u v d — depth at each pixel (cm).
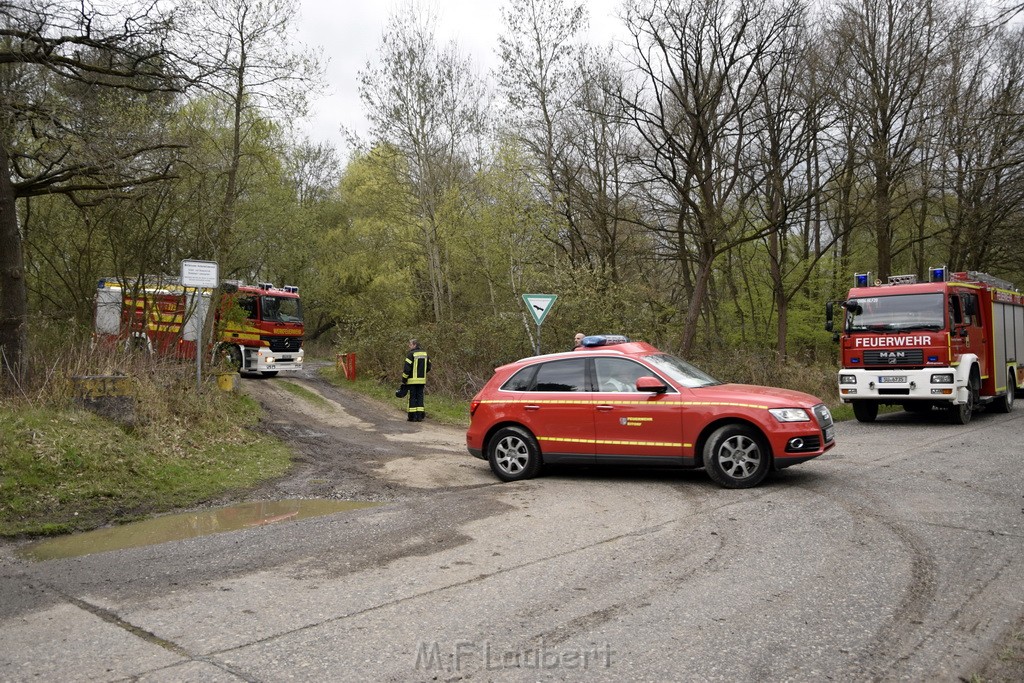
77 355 1110
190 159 1405
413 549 603
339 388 2252
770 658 387
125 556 592
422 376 1619
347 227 3866
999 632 415
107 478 834
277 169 2028
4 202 1051
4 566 578
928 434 1319
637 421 879
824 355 3042
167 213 1488
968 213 2447
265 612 463
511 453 939
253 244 2156
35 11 1105
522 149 2322
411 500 805
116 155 1197
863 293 1548
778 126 2255
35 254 1514
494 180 2328
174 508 795
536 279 2278
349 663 387
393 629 434
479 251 2480
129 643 415
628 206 2452
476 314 2130
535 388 942
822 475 897
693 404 858
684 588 498
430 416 1675
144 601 486
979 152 1698
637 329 1778
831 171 2570
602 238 2411
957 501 739
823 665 377
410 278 3225
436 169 2577
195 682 365
